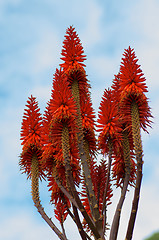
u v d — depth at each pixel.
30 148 2.46
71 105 2.31
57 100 2.32
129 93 2.31
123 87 2.37
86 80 2.40
